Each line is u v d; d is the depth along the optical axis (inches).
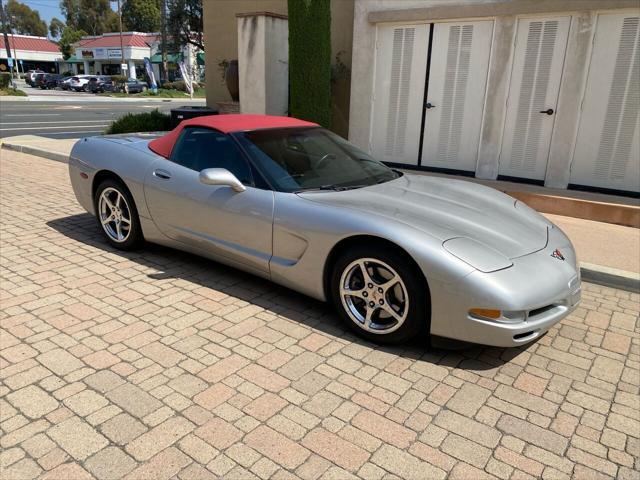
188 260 184.4
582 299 166.7
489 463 91.8
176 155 171.3
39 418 99.2
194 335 132.0
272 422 100.1
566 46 275.9
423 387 113.4
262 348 126.8
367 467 89.6
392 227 122.8
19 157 395.9
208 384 111.5
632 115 266.1
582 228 237.0
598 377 120.6
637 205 248.7
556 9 269.3
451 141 325.1
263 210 144.6
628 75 263.6
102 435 95.1
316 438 96.1
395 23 328.5
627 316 154.7
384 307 126.0
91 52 2659.9
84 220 230.7
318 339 132.1
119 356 121.3
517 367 123.4
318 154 165.3
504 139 305.1
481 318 114.0
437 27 314.2
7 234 208.2
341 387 112.2
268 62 368.5
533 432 100.5
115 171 181.8
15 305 145.8
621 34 261.6
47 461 88.7
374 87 346.6
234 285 163.6
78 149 200.7
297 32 306.5
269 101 376.5
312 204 138.6
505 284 113.7
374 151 357.4
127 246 188.2
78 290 156.8
